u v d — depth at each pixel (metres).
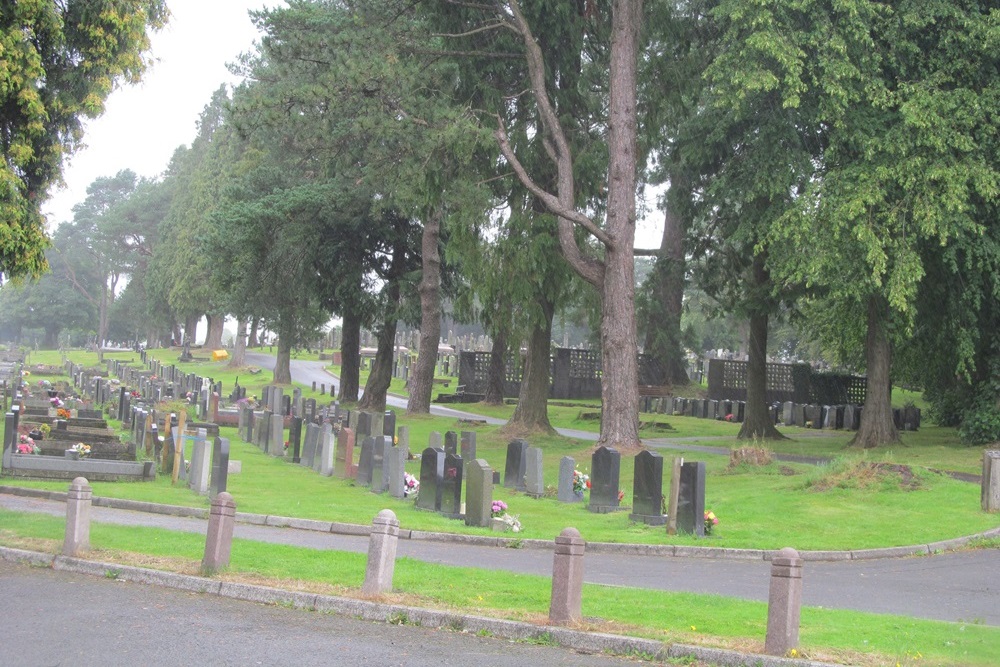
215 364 76.88
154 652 8.26
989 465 18.52
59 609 9.80
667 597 10.93
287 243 39.81
